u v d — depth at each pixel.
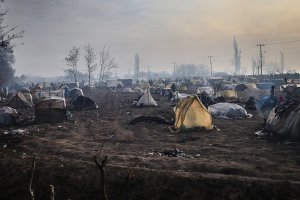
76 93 55.50
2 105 42.22
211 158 14.38
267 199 9.98
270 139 18.48
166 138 19.58
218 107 28.75
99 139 19.56
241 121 25.52
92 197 11.13
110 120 27.73
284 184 10.42
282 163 13.35
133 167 12.52
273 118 20.05
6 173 12.88
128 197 10.88
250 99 33.66
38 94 50.41
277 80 73.50
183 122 21.78
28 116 31.08
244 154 15.05
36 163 13.60
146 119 25.80
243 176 11.53
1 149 16.52
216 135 20.25
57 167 12.99
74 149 16.55
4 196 11.68
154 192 10.88
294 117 18.36
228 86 62.94
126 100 47.06
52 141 18.44
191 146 17.06
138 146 17.34
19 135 20.27
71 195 11.36
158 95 55.56
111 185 11.48
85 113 32.78
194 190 10.66
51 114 27.02
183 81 89.25
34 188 11.91
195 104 22.19
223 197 10.24
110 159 14.15
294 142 17.27
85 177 12.10
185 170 12.57
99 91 77.31
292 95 40.00
